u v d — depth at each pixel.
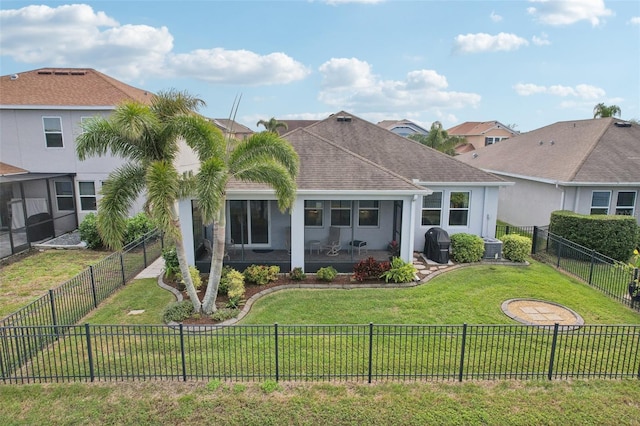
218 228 9.87
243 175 9.82
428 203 16.80
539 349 8.45
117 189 8.93
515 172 22.12
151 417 6.18
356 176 13.55
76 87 20.36
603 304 11.03
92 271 10.70
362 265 12.99
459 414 6.25
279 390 6.83
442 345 8.64
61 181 20.12
